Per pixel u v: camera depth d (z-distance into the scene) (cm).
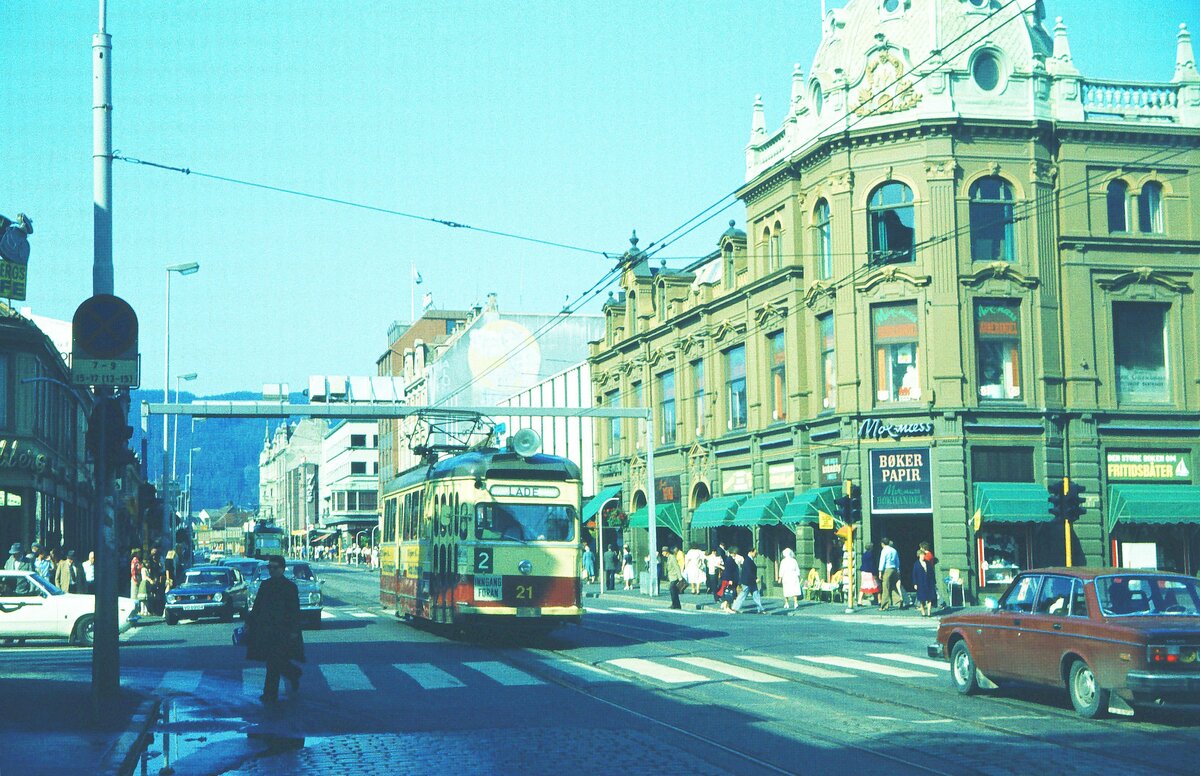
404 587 3014
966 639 1625
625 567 5431
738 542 4753
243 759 1202
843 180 3962
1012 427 3844
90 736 1270
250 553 8738
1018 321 3900
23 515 4175
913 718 1425
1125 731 1319
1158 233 4038
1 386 4138
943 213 3834
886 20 4069
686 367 5175
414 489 2936
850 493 3531
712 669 1975
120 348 1465
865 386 3897
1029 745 1234
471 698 1648
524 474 2502
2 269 4209
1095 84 4028
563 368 9294
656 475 5469
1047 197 3931
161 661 2225
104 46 1639
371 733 1353
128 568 4334
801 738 1288
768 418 4488
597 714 1487
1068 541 3042
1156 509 3897
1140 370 4025
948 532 3775
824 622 3173
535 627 2473
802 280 4241
